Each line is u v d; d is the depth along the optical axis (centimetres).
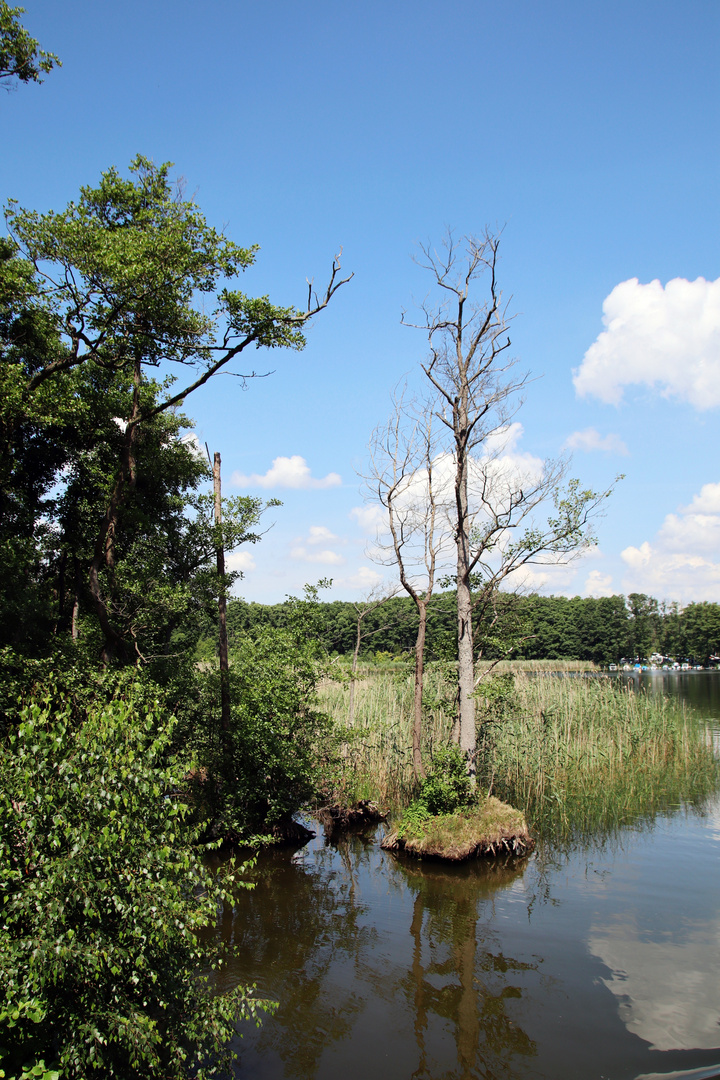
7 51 1380
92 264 1233
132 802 585
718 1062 721
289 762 1595
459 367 1756
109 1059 539
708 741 2600
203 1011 622
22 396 1376
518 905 1185
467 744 1636
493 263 1678
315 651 1792
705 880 1295
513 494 1795
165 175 1533
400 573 1791
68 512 2008
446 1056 745
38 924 512
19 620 1856
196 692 1766
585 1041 770
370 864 1466
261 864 1472
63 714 618
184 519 2195
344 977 927
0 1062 495
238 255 1327
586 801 1858
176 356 1417
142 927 547
